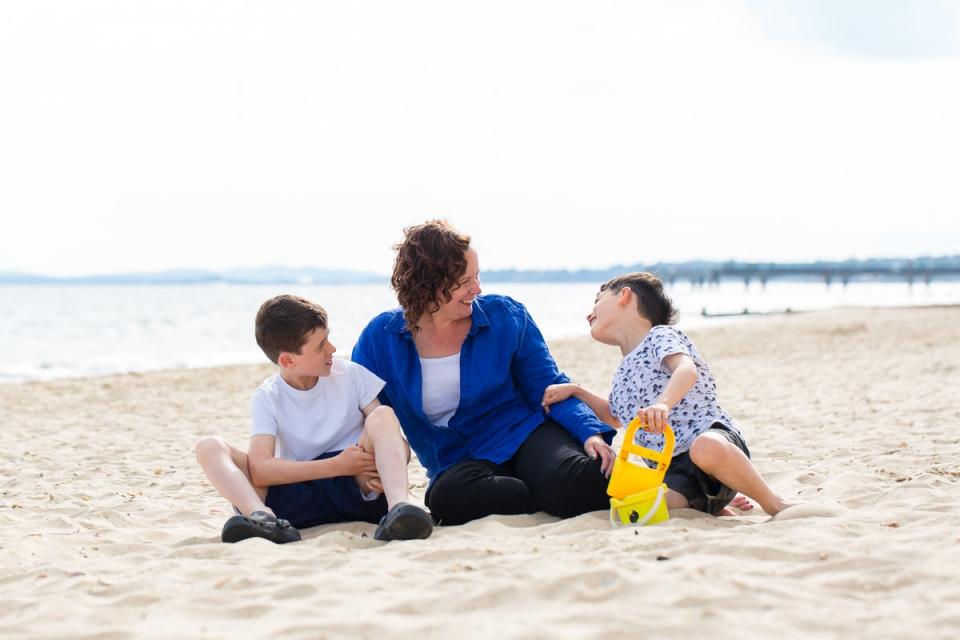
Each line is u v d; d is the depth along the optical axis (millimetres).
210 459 3705
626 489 3545
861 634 2199
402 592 2641
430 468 4176
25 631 2447
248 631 2359
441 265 3777
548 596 2562
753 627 2236
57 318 41188
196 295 107688
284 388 3936
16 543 3600
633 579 2619
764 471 4957
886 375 11148
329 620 2387
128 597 2711
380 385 4000
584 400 4074
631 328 3982
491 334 3984
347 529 3744
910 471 4762
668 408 3498
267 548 3295
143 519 4336
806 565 2762
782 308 50469
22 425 8891
